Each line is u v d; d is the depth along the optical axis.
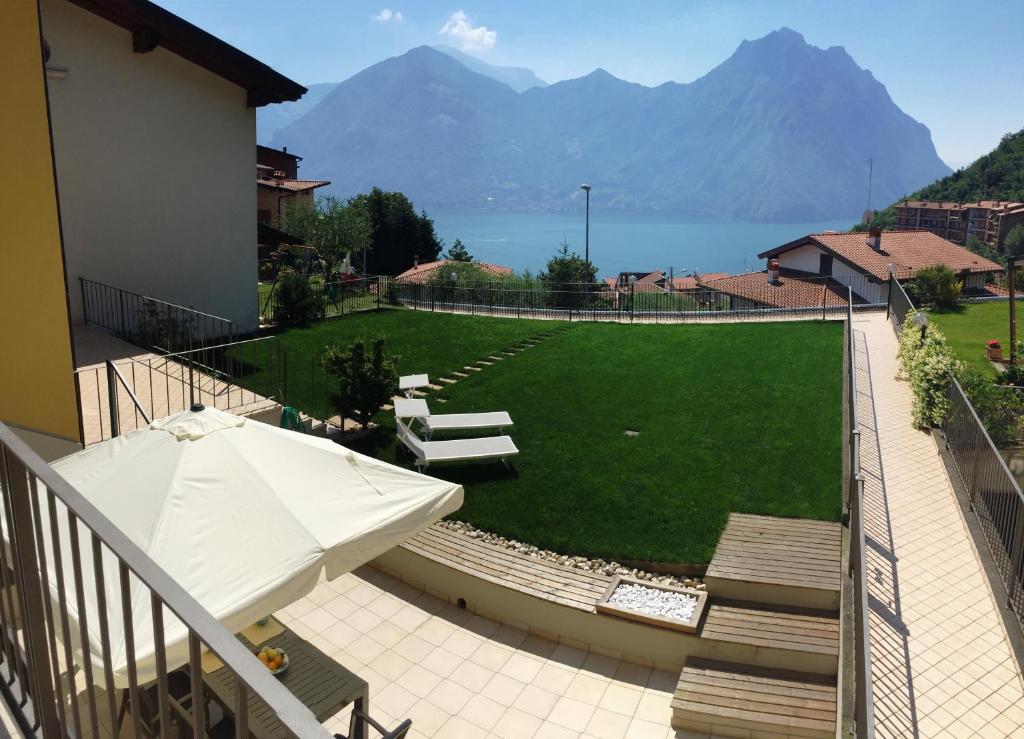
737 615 7.96
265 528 5.46
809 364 16.31
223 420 6.35
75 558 2.21
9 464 2.64
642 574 8.73
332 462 6.45
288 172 55.97
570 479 10.82
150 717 5.07
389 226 53.59
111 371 8.95
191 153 17.14
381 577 9.59
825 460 11.14
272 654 6.05
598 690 7.60
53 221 6.55
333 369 12.07
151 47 15.68
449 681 7.70
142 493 5.52
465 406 13.89
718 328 20.42
